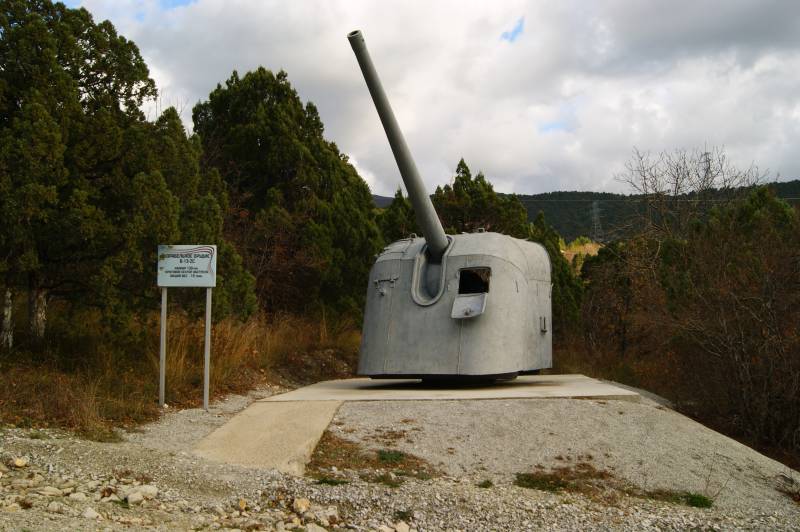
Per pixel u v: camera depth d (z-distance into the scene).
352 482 6.07
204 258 8.49
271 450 6.63
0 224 7.88
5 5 8.70
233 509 5.29
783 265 9.99
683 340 11.73
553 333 17.45
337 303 15.59
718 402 10.27
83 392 7.53
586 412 8.09
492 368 9.66
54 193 7.97
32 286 8.98
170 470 5.86
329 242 15.39
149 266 8.94
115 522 4.52
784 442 9.37
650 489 6.52
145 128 9.53
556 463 6.88
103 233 8.53
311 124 17.89
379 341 10.19
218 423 7.72
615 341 17.77
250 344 11.52
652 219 21.86
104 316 8.62
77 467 5.64
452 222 18.67
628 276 18.06
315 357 13.34
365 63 9.10
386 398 8.70
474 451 7.03
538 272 11.05
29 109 7.95
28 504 4.60
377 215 18.91
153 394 8.52
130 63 9.57
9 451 5.76
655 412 8.31
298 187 16.19
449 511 5.57
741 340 9.80
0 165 7.81
